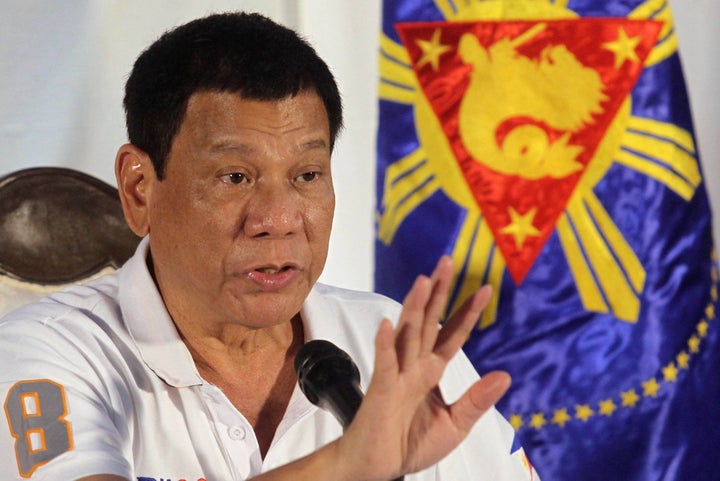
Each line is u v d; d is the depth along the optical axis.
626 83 9.40
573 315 9.41
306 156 4.92
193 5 9.59
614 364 9.39
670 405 9.41
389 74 9.55
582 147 9.38
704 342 9.52
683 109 9.56
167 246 5.17
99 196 7.74
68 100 9.42
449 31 9.42
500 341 9.39
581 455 9.38
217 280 4.98
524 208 9.41
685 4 9.96
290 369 5.73
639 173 9.45
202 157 4.89
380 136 9.60
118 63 9.49
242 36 4.94
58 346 5.33
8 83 9.27
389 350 3.66
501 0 9.35
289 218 4.86
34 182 7.57
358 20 9.70
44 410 4.95
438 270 3.75
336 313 6.25
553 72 9.35
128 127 5.29
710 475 9.47
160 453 5.43
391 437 3.84
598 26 9.36
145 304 5.54
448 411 4.00
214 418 5.44
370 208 9.77
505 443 6.25
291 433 5.58
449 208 9.46
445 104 9.44
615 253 9.41
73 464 4.73
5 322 5.49
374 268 9.63
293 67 4.91
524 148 9.38
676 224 9.48
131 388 5.46
